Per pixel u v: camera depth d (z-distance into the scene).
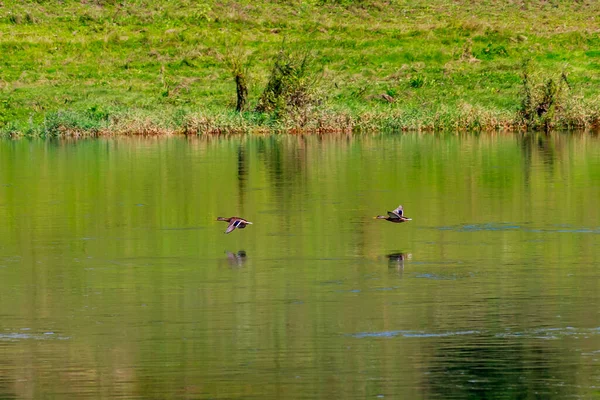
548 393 28.67
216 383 29.69
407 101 114.81
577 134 101.25
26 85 118.00
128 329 34.66
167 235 50.94
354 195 63.00
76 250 47.56
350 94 116.69
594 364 30.75
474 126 107.06
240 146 92.38
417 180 69.12
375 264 44.00
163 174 73.06
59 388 29.52
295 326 34.72
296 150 88.44
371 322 35.06
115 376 30.36
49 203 60.91
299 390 29.16
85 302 38.12
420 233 50.78
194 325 35.03
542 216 55.12
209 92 116.81
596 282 40.25
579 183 66.75
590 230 51.06
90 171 75.19
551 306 36.78
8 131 104.25
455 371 30.33
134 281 41.34
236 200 61.41
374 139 98.25
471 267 43.19
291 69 108.06
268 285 40.38
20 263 44.94
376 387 29.27
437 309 36.56
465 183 67.56
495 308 36.59
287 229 52.12
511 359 31.23
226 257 45.72
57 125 104.00
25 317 36.19
